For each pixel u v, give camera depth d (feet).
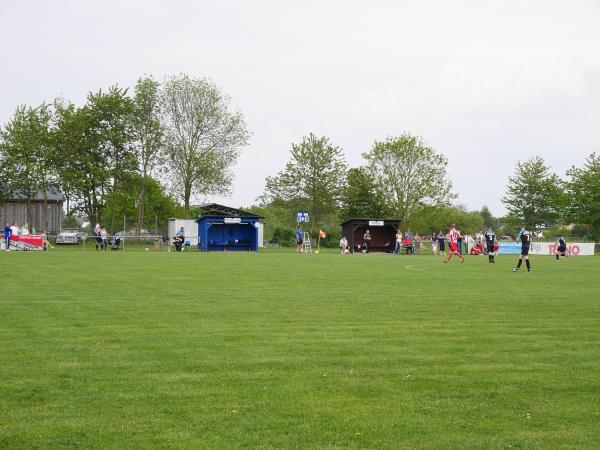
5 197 239.91
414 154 275.39
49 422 22.76
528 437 21.83
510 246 217.15
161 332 39.88
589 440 21.61
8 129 234.58
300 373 29.84
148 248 218.38
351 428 22.44
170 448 20.51
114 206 239.71
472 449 20.72
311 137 279.28
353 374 29.78
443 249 203.62
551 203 256.93
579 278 88.02
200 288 66.33
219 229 221.66
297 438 21.45
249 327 41.98
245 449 20.48
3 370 29.89
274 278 80.53
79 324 42.63
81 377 28.71
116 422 22.82
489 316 48.11
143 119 257.75
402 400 25.84
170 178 264.72
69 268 94.68
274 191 279.49
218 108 263.90
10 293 60.13
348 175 280.51
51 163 238.68
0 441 20.95
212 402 25.23
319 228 278.67
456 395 26.61
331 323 43.98
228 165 265.54
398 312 49.73
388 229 228.22
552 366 31.73
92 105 244.22
